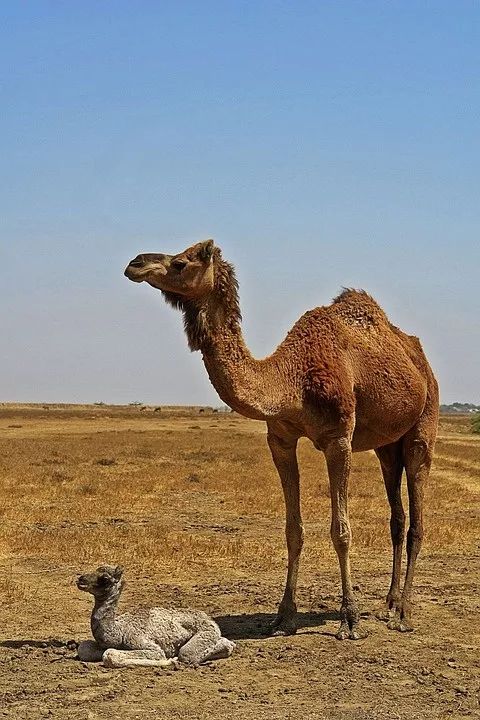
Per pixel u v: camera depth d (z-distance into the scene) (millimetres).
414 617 10656
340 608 10727
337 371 9664
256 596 11711
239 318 9156
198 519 19391
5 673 8125
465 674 8352
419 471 11039
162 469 32375
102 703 7352
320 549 15500
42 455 39562
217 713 7168
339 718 7078
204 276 8859
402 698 7621
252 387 9180
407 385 10469
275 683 7984
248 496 23656
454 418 136000
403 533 11141
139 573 13172
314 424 9625
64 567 13453
